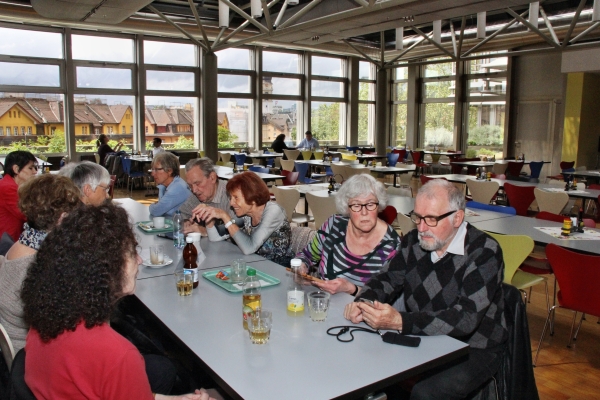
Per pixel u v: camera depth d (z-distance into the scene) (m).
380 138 12.72
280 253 2.88
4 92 10.39
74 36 10.95
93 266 1.19
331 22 6.90
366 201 2.29
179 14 10.59
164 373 1.89
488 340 1.93
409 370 1.47
